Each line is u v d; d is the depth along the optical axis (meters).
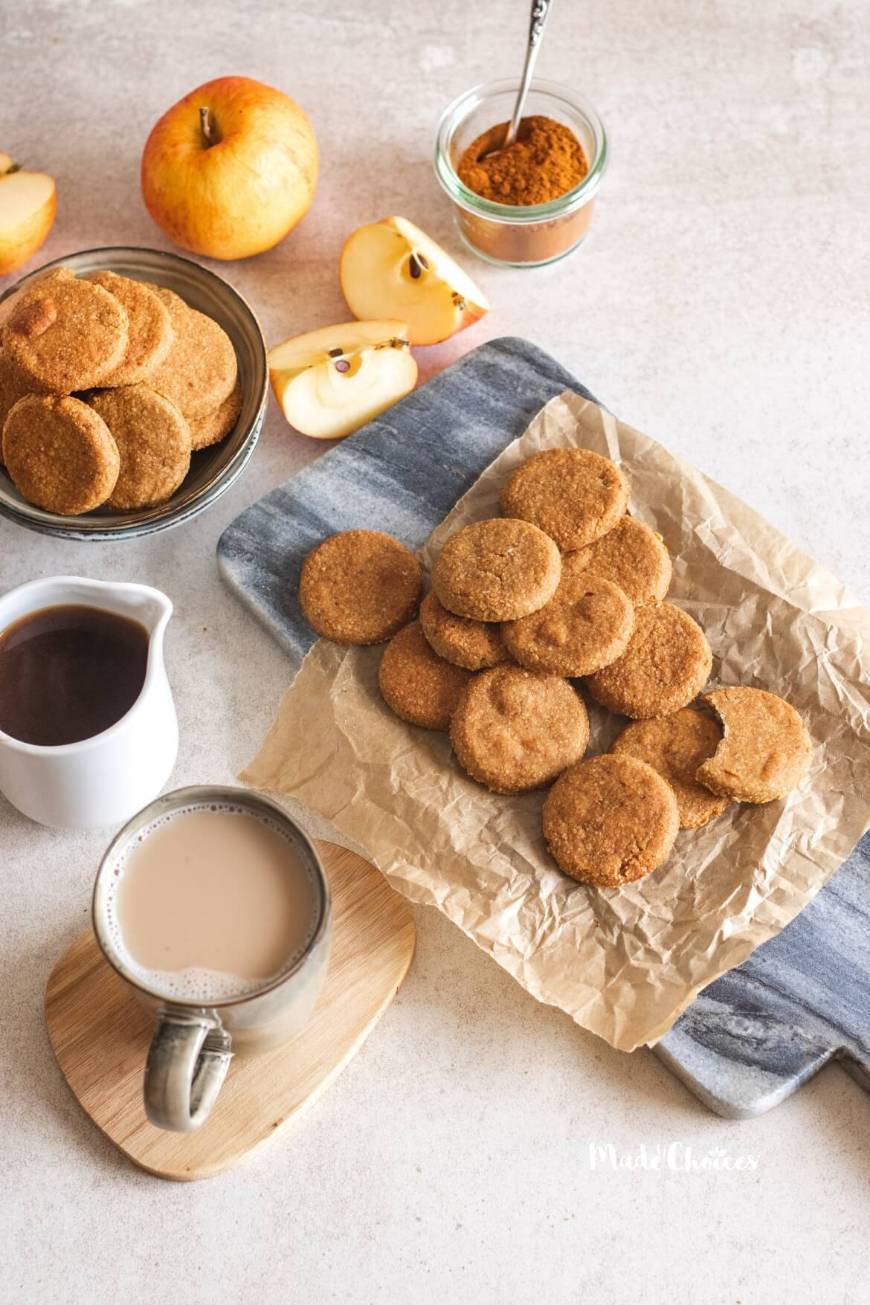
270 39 0.93
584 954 0.71
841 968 0.72
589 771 0.73
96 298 0.76
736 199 0.89
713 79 0.92
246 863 0.67
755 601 0.76
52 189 0.85
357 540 0.78
